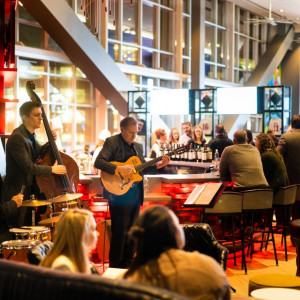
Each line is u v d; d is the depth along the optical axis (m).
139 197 5.50
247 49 22.39
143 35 17.38
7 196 4.97
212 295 2.27
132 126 5.39
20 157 4.89
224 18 21.12
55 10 12.43
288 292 3.49
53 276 2.04
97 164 5.34
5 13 6.27
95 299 1.90
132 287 1.85
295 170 7.51
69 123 14.95
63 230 2.62
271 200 6.41
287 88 12.88
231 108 13.35
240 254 7.00
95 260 6.49
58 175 5.15
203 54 17.30
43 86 14.08
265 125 12.94
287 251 7.21
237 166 6.59
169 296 1.78
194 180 6.93
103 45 15.43
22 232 4.28
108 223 6.38
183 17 19.19
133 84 15.51
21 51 13.05
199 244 4.08
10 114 13.02
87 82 15.42
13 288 2.10
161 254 2.33
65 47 13.66
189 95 13.87
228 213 6.09
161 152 10.48
